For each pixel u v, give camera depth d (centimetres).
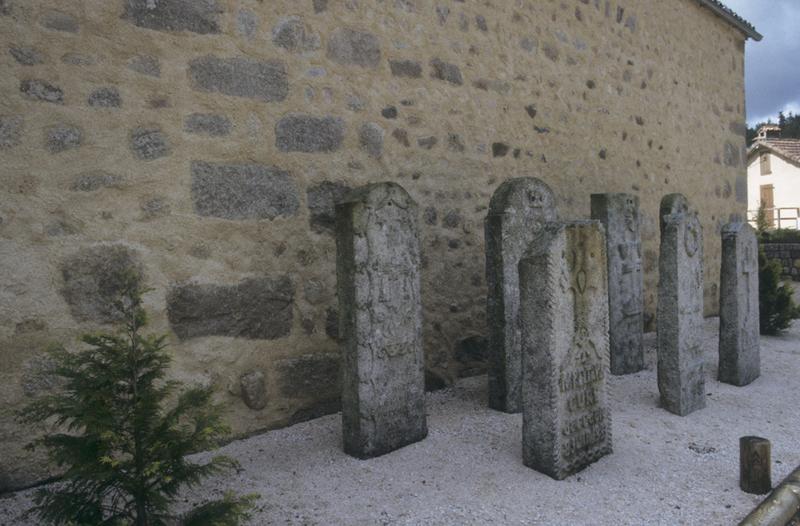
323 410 445
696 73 903
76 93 337
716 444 393
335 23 457
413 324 392
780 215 2773
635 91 771
